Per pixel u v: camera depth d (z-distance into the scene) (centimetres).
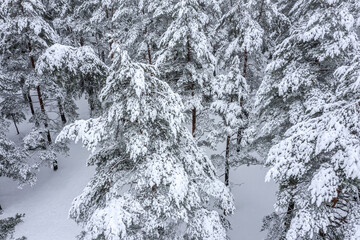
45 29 1535
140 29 2009
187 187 718
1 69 1766
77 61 1415
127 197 722
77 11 2633
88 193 779
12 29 1526
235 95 1412
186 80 1365
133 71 676
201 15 1259
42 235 1552
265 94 1266
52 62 1371
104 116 765
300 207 685
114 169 812
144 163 748
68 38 2761
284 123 1280
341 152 567
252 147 1479
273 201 1598
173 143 802
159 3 1677
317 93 1003
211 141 1458
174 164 739
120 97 729
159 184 750
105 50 2925
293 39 1125
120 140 830
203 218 784
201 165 865
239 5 1530
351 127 595
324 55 991
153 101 737
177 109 721
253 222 1498
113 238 583
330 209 662
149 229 700
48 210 1762
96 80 1512
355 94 625
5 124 1816
